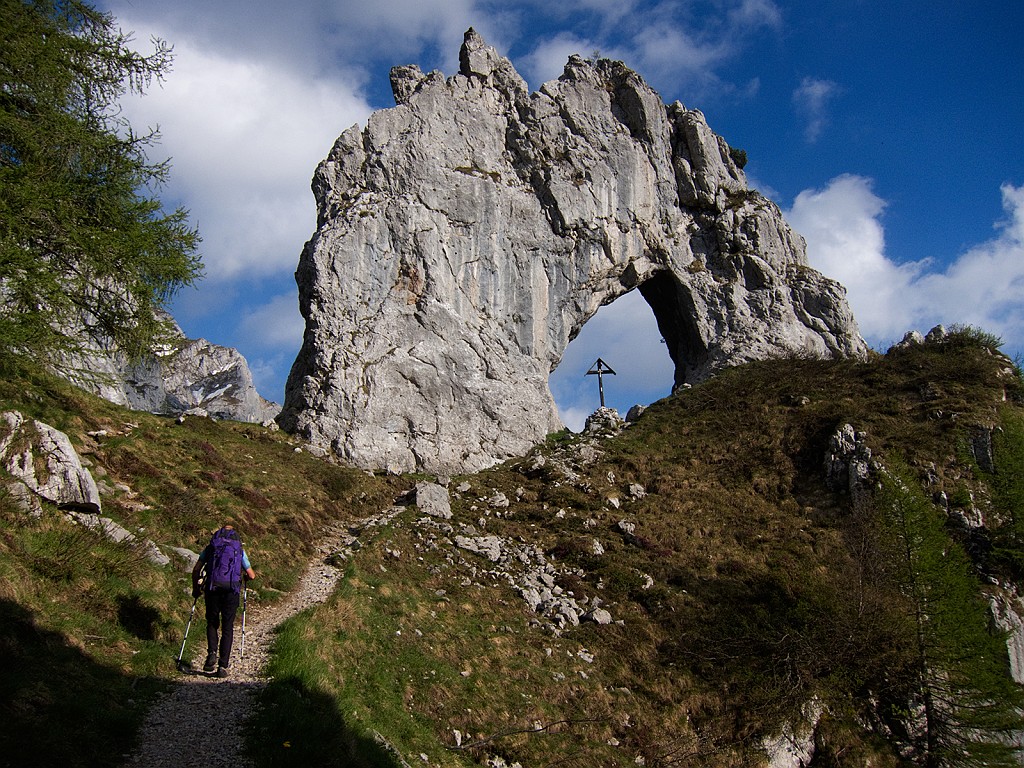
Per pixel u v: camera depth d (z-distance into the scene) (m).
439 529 32.31
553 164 51.31
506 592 28.80
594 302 51.34
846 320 53.88
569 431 52.50
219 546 15.09
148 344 20.03
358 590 23.75
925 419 42.03
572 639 26.80
